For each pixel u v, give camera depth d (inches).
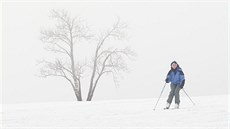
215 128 468.1
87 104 940.6
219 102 791.1
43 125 561.3
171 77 723.4
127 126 515.8
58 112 730.8
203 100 893.8
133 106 814.5
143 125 517.0
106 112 690.8
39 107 892.6
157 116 600.4
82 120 594.6
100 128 509.7
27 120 622.5
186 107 722.2
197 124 503.8
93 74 1931.6
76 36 1932.8
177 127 486.0
